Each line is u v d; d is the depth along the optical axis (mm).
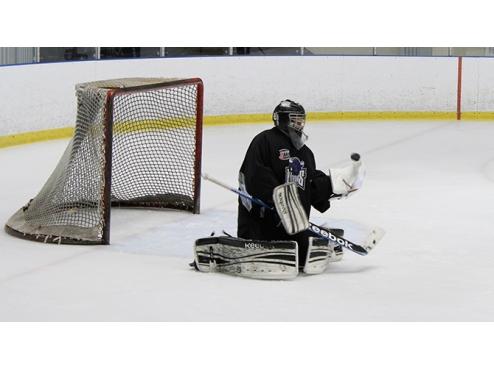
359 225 11641
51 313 8117
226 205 12828
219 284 9023
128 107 12875
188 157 12531
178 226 11602
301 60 20859
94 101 10797
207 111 20203
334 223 11734
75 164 11008
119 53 20578
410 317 8039
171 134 12805
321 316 8031
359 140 18531
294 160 9289
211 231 11352
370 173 15242
